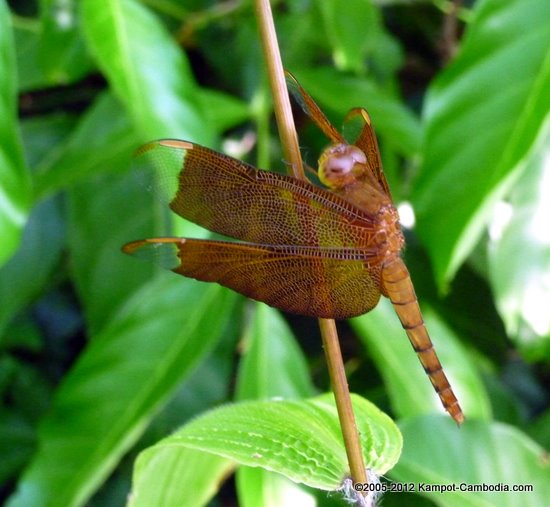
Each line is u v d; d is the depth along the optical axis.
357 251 0.14
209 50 0.26
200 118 0.18
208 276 0.14
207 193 0.14
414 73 0.29
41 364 0.29
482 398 0.20
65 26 0.22
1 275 0.23
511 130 0.18
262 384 0.19
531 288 0.20
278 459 0.13
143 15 0.19
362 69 0.22
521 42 0.18
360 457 0.13
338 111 0.23
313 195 0.14
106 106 0.22
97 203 0.23
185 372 0.20
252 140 0.25
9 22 0.17
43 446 0.20
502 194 0.17
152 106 0.18
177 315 0.20
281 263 0.14
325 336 0.13
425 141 0.18
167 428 0.23
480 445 0.18
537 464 0.18
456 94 0.18
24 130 0.23
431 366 0.15
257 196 0.14
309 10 0.24
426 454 0.18
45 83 0.23
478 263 0.23
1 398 0.27
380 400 0.24
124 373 0.20
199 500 0.16
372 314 0.20
